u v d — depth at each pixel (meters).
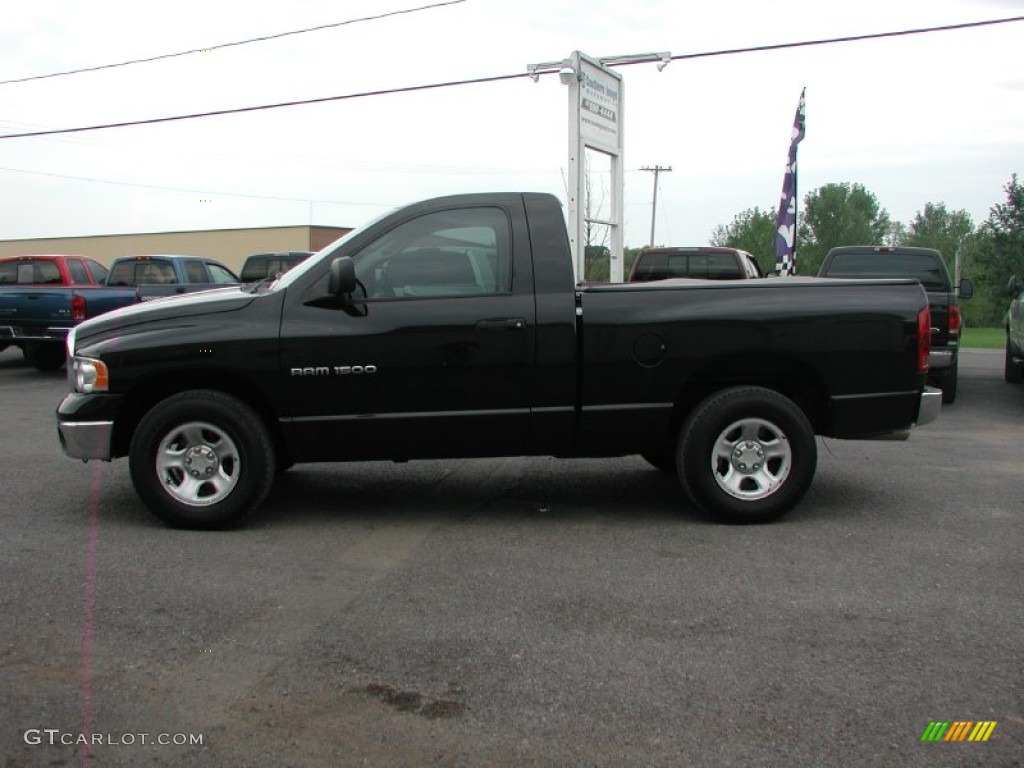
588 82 14.70
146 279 16.41
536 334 5.58
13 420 10.27
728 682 3.61
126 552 5.25
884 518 5.96
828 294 5.77
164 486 5.64
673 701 3.46
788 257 20.38
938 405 5.93
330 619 4.25
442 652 3.89
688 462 5.71
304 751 3.14
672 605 4.40
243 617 4.28
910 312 5.79
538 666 3.75
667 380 5.67
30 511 6.17
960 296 12.00
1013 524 5.81
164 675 3.70
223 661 3.82
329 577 4.83
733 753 3.11
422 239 5.71
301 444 5.65
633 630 4.11
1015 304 12.94
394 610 4.36
